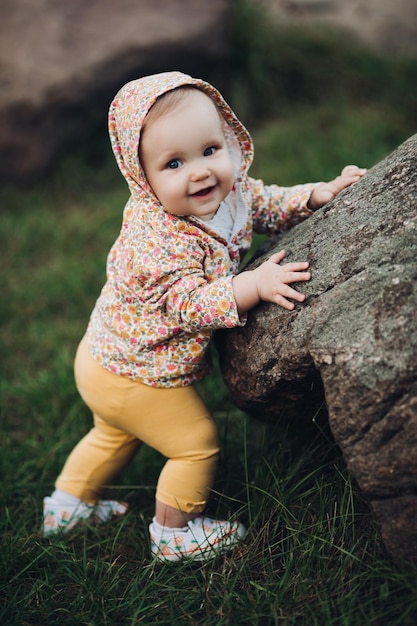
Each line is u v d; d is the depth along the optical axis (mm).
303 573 2047
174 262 2088
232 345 2193
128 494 2742
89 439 2629
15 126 5602
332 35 6406
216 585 2154
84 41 5746
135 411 2307
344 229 2002
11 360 3896
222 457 2646
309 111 5816
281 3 7039
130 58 5699
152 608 2109
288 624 1941
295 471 2342
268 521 2229
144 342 2199
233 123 2266
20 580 2322
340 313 1842
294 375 1962
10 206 5520
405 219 1877
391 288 1787
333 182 2305
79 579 2266
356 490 2154
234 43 6105
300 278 1963
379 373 1715
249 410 2404
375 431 1721
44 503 2648
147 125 2055
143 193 2158
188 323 2076
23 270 4754
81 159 5738
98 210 5348
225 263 2174
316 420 2303
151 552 2369
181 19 5895
